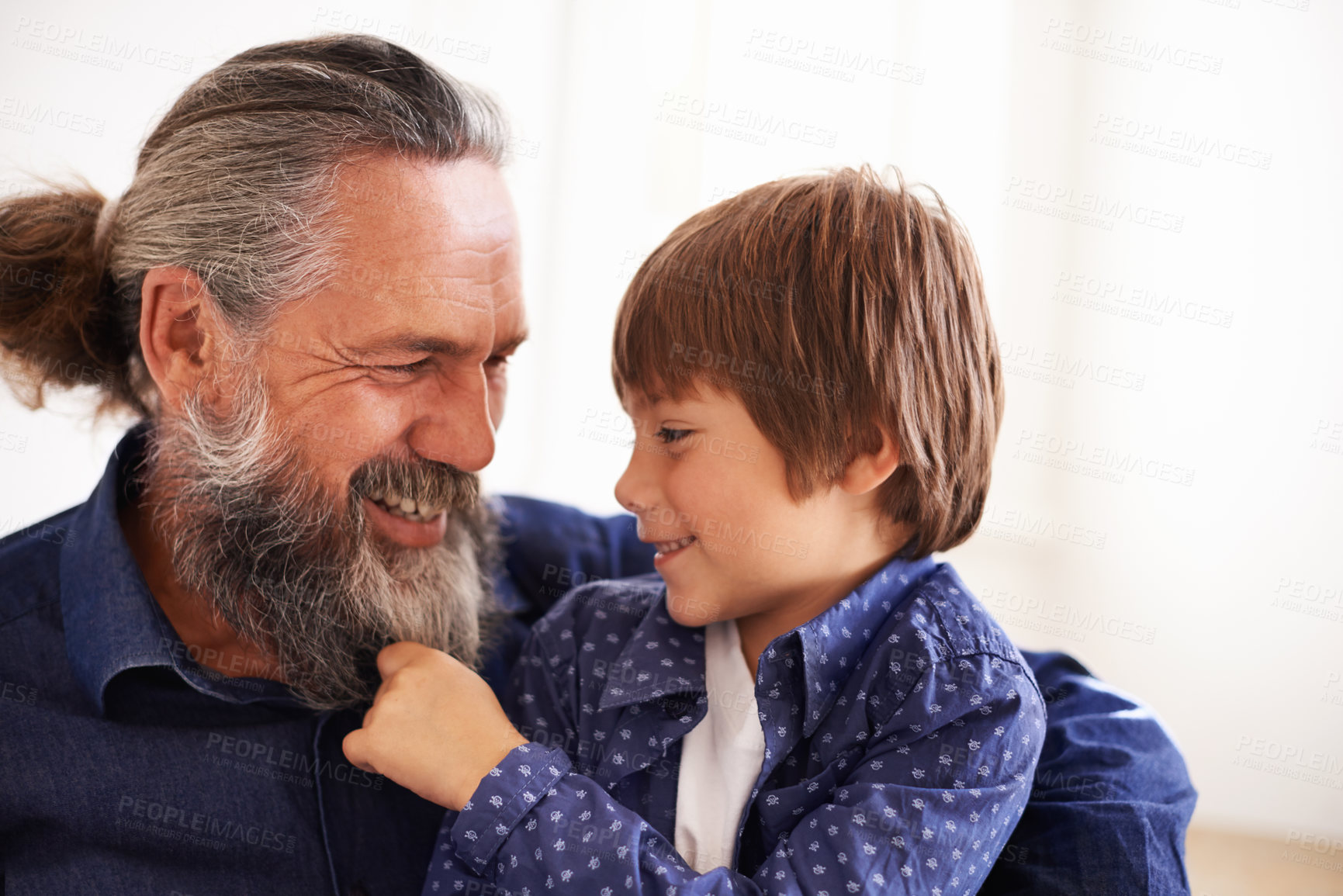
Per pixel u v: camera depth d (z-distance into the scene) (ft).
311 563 2.94
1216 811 7.30
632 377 3.08
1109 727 3.11
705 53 7.37
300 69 2.88
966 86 7.70
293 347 2.85
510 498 4.08
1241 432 7.64
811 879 2.43
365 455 2.91
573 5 7.18
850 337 2.92
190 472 2.94
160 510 3.03
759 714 2.81
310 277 2.80
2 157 5.47
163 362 2.95
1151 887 2.68
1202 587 7.68
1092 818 2.76
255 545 2.92
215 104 2.90
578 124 7.28
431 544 3.17
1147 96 7.70
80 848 2.63
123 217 3.01
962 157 7.73
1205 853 6.69
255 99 2.86
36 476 5.89
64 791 2.61
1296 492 7.54
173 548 2.96
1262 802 7.30
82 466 5.97
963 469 3.17
